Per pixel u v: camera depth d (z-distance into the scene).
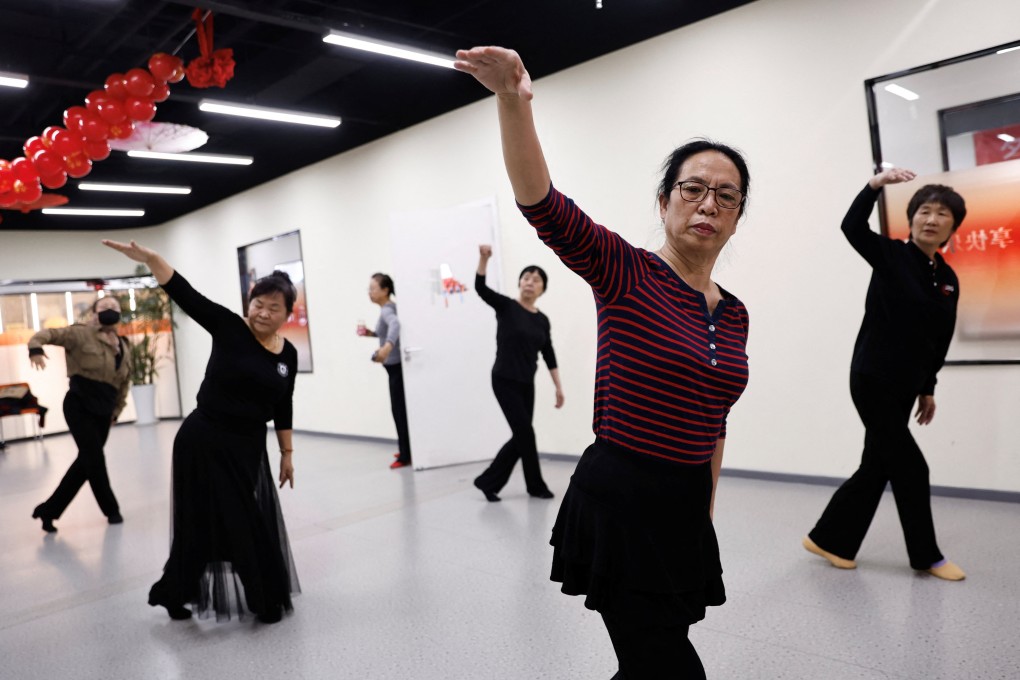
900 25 3.80
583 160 5.27
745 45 4.38
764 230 4.36
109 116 4.34
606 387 1.21
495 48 0.99
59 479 6.53
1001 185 3.54
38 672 2.46
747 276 4.45
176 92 6.14
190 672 2.38
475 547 3.52
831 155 4.08
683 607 1.20
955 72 3.64
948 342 2.72
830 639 2.27
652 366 1.14
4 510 5.25
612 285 1.15
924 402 2.85
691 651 1.21
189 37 5.46
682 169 1.24
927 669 2.04
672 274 1.20
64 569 3.67
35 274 10.28
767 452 4.45
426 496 4.73
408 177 6.71
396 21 5.25
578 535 1.23
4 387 9.20
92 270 10.70
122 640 2.69
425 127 6.50
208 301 2.68
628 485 1.17
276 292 2.68
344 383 7.80
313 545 3.77
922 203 2.63
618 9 4.92
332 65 6.05
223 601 2.71
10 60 5.57
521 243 5.77
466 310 5.82
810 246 4.19
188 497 2.70
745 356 1.26
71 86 5.87
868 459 2.79
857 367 2.77
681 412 1.16
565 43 5.25
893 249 2.65
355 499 4.80
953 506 3.60
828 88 4.07
